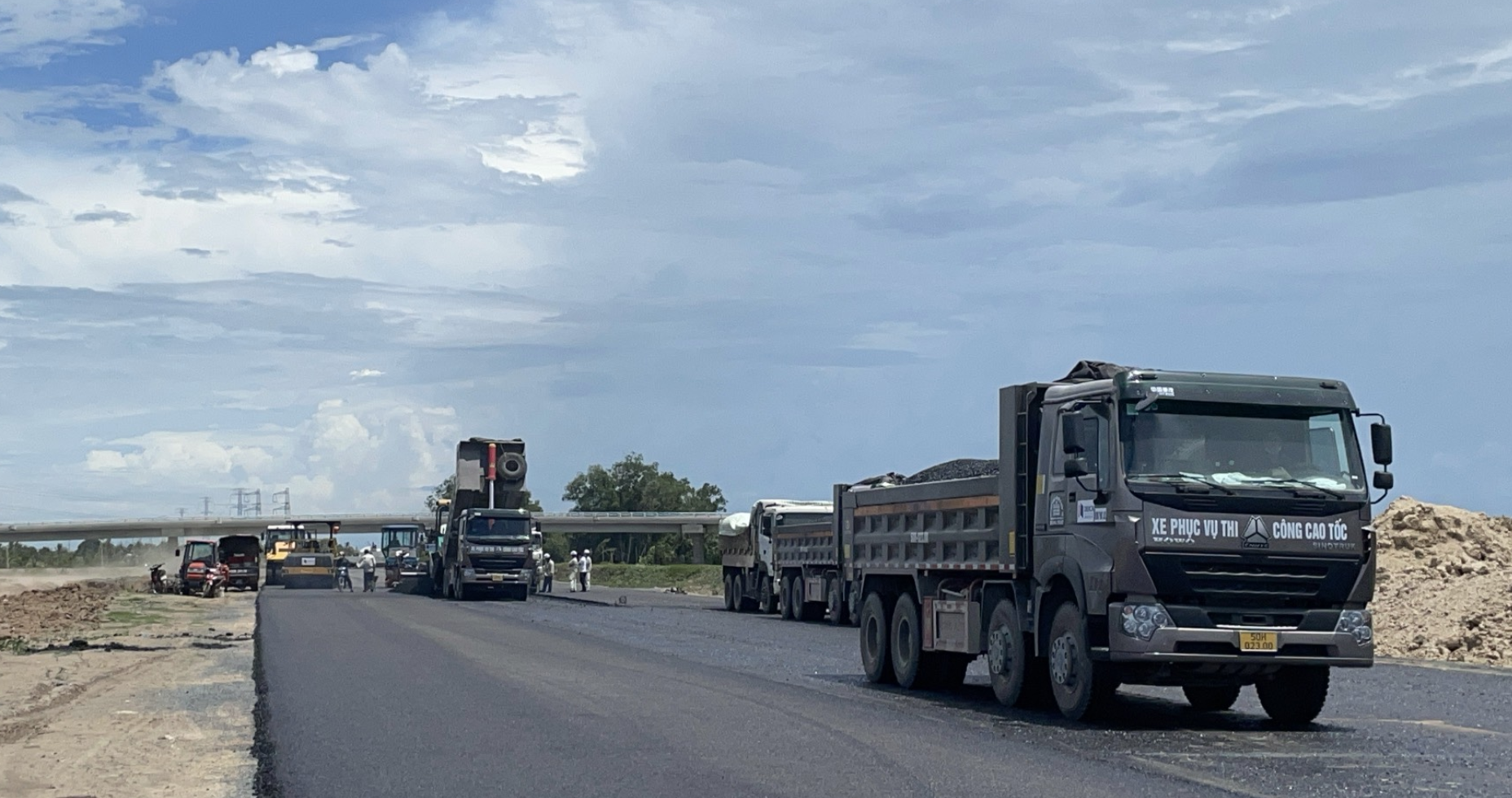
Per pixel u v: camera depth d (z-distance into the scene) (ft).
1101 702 46.68
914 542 60.39
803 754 38.50
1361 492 45.80
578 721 46.01
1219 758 38.24
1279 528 44.91
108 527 462.19
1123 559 44.42
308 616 122.52
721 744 40.42
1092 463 46.32
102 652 84.69
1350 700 54.80
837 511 107.24
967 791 32.53
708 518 441.68
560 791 32.91
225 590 202.18
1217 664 44.55
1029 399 51.29
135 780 37.32
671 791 32.73
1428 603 92.53
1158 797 31.78
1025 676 51.06
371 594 199.62
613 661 71.72
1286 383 46.62
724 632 101.60
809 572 120.37
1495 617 82.84
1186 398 45.47
